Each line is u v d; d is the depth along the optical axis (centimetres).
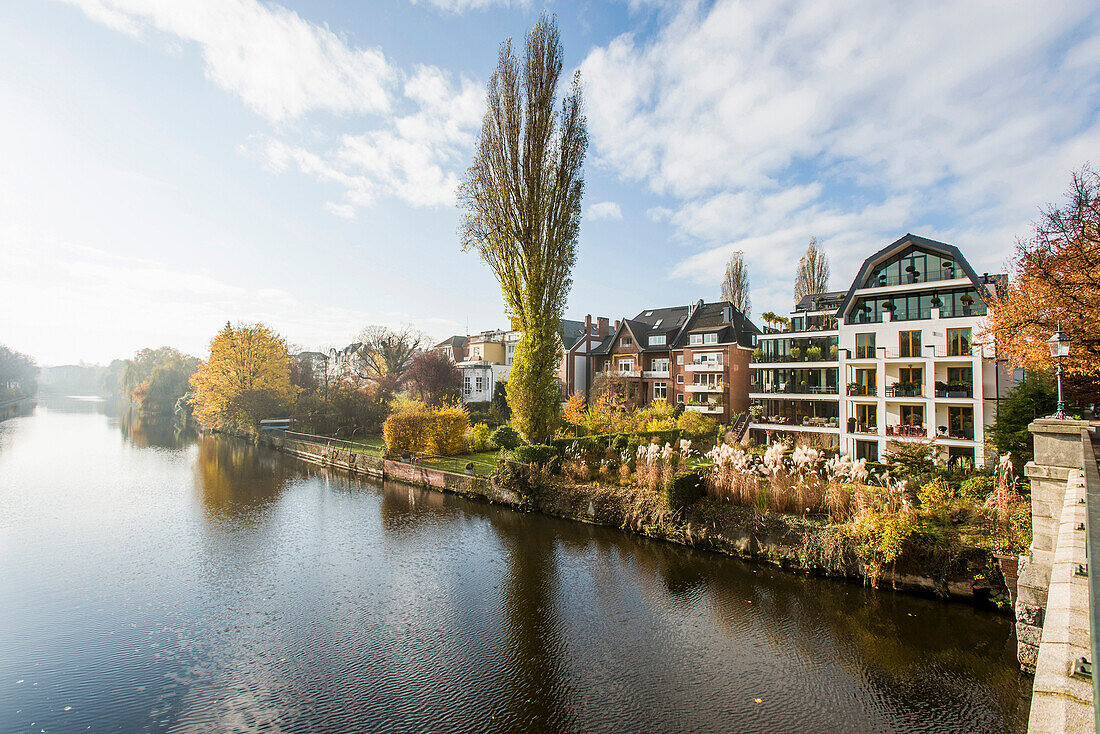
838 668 977
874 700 883
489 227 2511
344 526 1880
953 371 2606
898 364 2730
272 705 870
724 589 1323
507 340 6128
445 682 938
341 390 4288
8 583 1356
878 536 1312
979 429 2397
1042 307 1475
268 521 1941
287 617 1183
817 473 1600
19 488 2422
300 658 1013
